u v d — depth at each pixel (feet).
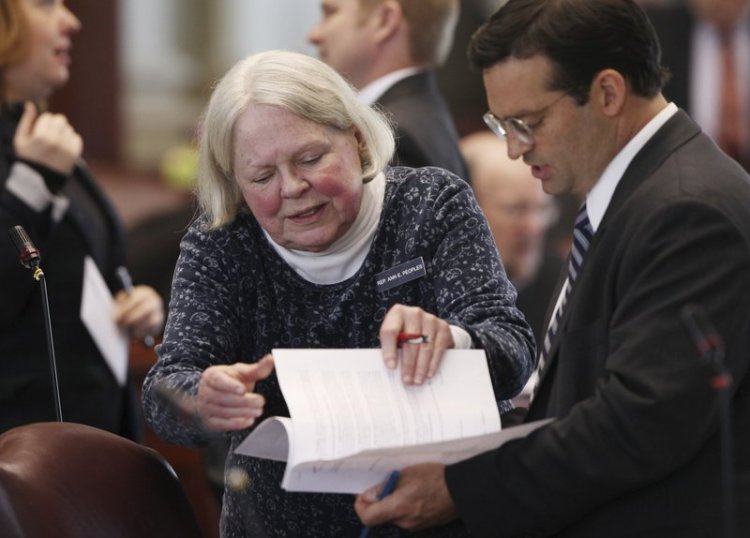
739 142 58.80
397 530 22.97
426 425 20.59
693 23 58.59
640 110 21.61
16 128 34.32
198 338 22.76
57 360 33.12
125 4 76.23
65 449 22.11
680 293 20.06
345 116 22.44
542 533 21.49
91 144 76.38
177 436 21.98
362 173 22.90
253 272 23.56
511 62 21.38
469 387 21.18
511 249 42.37
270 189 22.22
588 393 21.26
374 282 23.39
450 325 21.74
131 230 47.34
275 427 20.39
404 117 33.40
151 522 22.38
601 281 21.26
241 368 20.66
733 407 20.62
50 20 35.12
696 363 19.81
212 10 77.51
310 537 23.35
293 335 23.50
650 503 20.74
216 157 22.68
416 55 35.04
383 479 21.18
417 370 21.07
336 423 20.33
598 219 21.77
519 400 30.60
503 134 21.88
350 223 22.76
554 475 20.51
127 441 23.32
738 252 20.12
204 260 23.52
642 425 19.97
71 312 33.37
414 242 23.25
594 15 21.12
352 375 21.04
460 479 20.89
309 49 77.51
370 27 34.86
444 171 24.03
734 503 20.47
